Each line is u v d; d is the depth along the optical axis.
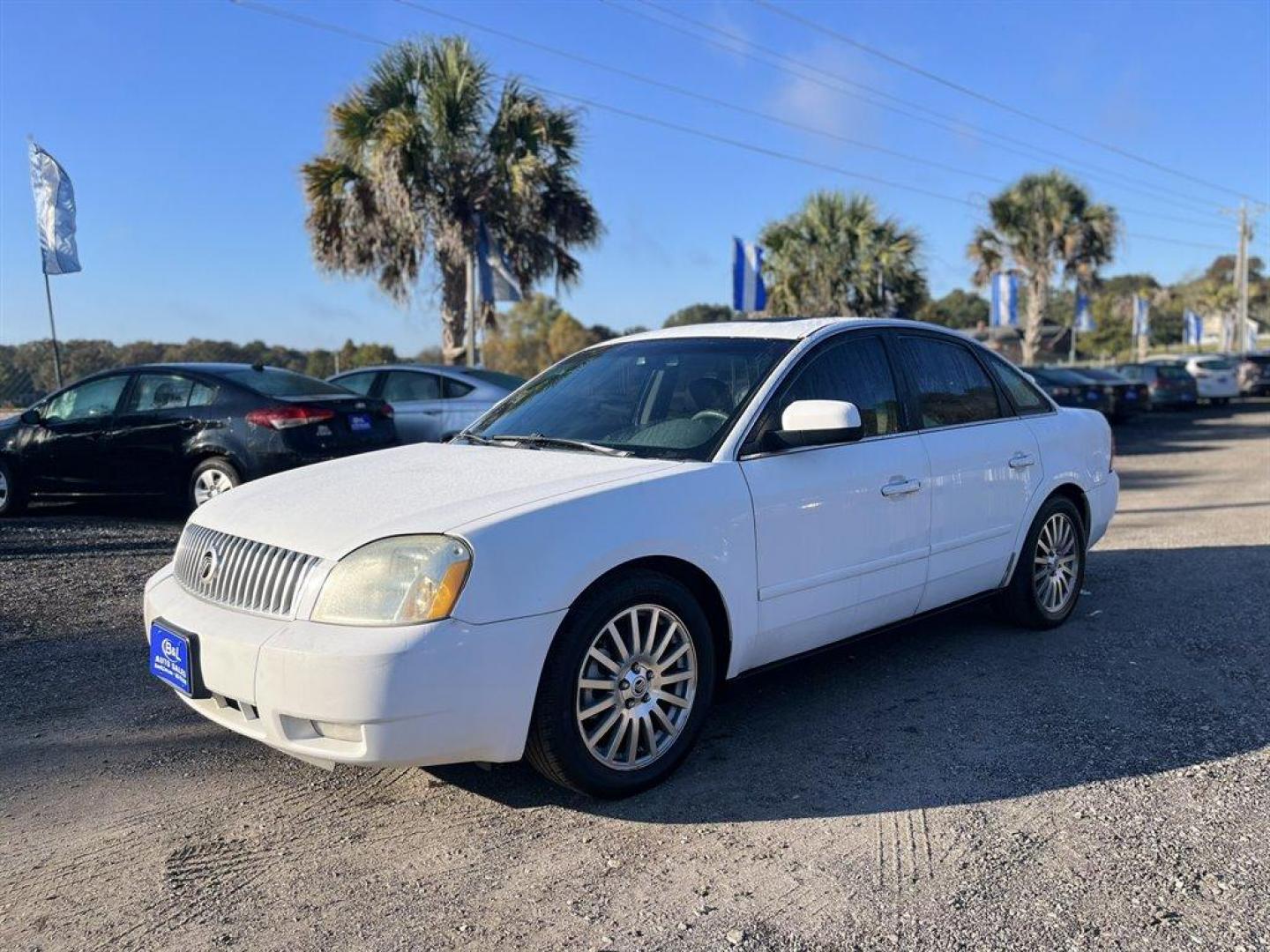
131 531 8.32
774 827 3.14
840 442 3.74
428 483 3.50
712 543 3.48
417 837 3.11
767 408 3.85
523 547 3.02
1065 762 3.61
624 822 3.19
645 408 4.10
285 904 2.73
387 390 10.88
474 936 2.57
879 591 4.17
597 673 3.24
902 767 3.58
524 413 4.46
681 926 2.60
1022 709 4.16
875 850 2.99
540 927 2.61
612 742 3.27
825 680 4.56
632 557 3.25
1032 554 5.11
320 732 2.92
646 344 4.60
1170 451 16.25
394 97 15.20
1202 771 3.51
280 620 3.01
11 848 3.04
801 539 3.80
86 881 2.85
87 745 3.83
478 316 16.53
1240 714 4.07
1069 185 30.56
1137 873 2.83
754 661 3.76
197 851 3.03
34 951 2.52
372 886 2.82
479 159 15.61
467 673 2.89
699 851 3.00
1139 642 5.11
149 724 4.04
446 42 15.19
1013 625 5.36
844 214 23.66
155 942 2.55
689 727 3.47
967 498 4.60
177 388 8.33
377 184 15.05
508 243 16.34
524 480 3.44
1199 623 5.44
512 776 3.56
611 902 2.73
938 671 4.67
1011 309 28.00
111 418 8.48
